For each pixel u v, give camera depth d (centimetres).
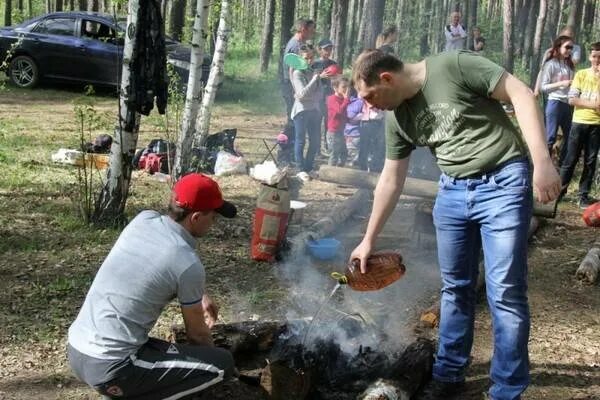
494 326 357
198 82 837
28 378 415
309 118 946
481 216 352
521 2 2691
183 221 337
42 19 1616
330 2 2369
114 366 319
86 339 322
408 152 376
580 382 431
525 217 342
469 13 2325
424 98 347
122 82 655
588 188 858
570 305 558
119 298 321
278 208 604
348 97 975
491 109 342
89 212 688
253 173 912
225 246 652
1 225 671
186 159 847
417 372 393
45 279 554
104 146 956
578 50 1246
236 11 2591
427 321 493
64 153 937
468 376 430
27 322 480
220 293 542
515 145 345
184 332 404
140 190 823
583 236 743
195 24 823
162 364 327
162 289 325
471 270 386
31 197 771
